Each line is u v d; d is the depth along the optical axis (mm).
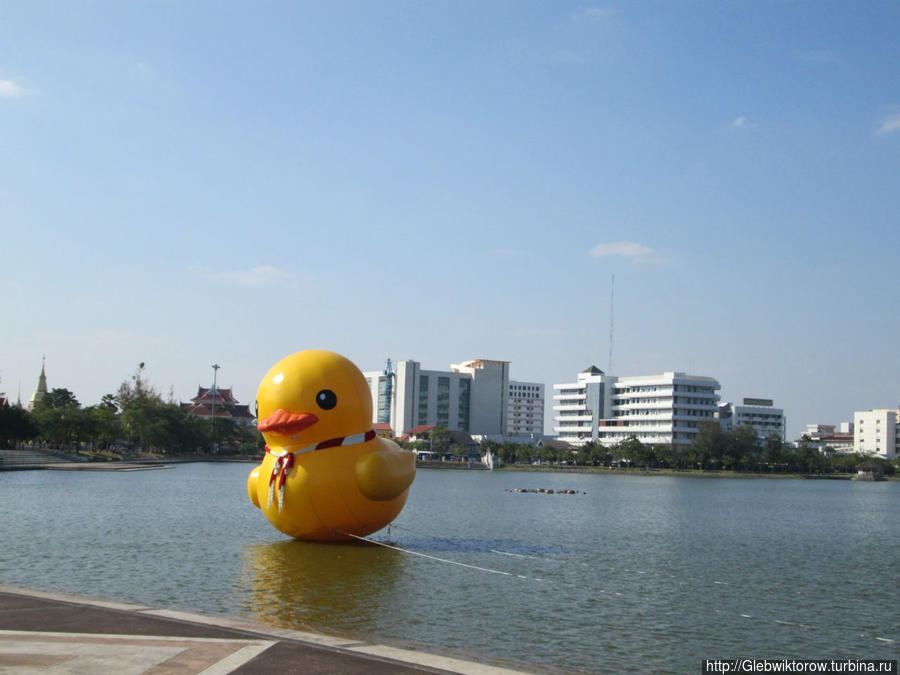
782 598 28766
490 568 32219
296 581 27609
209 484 84000
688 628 23391
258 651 14938
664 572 33750
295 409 32438
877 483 184750
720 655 20562
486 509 66312
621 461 199250
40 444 160750
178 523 44938
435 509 64625
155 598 24453
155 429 152250
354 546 35531
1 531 39688
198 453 186750
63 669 13500
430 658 15086
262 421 32750
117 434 151625
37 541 36281
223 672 13562
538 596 26938
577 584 29672
